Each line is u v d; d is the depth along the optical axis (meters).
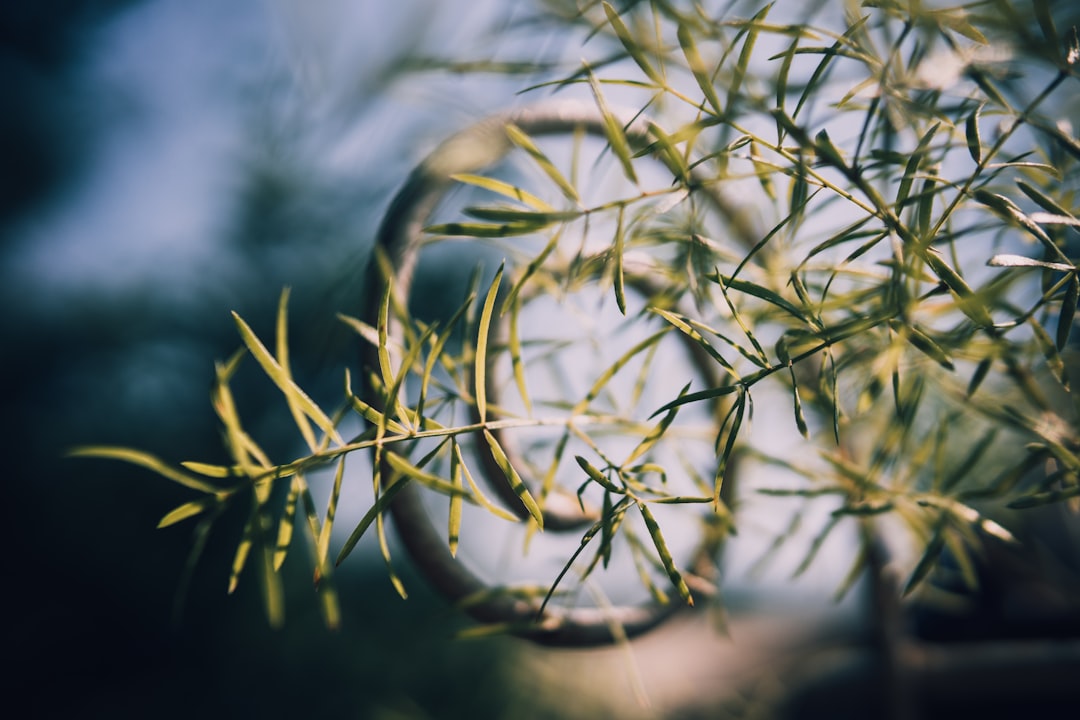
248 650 0.71
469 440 0.20
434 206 0.20
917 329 0.17
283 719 0.66
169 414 0.86
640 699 0.20
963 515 0.19
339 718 0.64
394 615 0.69
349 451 0.16
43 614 0.80
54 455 0.86
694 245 0.19
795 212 0.17
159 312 0.84
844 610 0.53
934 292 0.16
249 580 0.76
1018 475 0.18
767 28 0.16
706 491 0.20
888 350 0.18
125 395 0.87
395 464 0.16
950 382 0.21
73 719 0.75
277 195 0.59
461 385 0.19
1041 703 0.33
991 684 0.32
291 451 0.78
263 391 0.79
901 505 0.21
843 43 0.16
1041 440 0.19
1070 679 0.31
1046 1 0.16
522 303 0.21
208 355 0.82
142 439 0.84
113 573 0.78
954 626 0.38
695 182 0.17
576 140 0.20
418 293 0.58
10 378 0.89
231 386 0.78
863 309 0.19
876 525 0.25
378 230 0.20
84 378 0.89
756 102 0.18
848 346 0.20
